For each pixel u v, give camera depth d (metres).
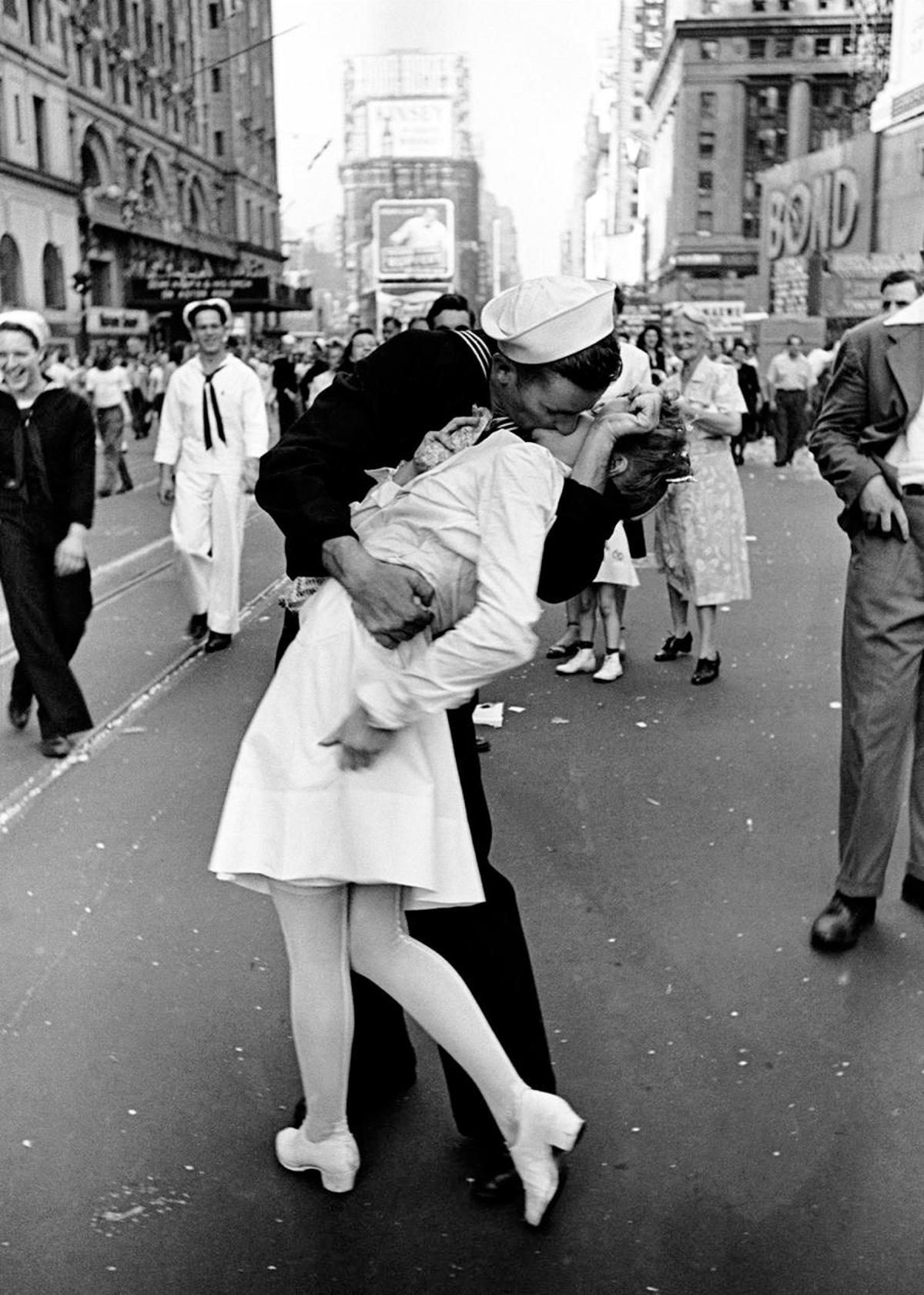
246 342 60.66
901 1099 3.34
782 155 103.81
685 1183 3.01
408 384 2.79
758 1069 3.48
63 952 4.20
